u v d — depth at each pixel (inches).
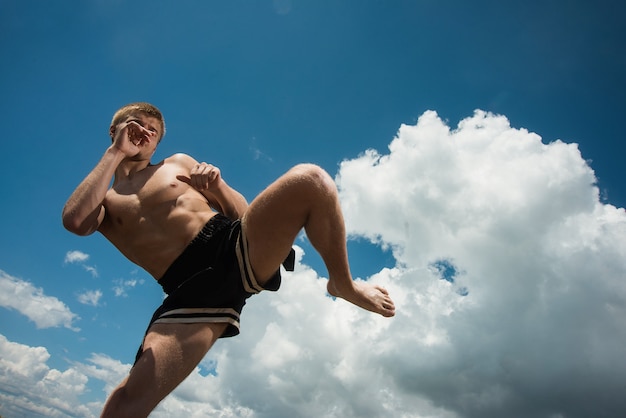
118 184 145.4
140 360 114.7
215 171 145.9
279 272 133.0
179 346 117.1
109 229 141.7
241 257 123.7
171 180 143.6
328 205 116.6
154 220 135.9
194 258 128.5
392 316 143.5
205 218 136.6
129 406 108.0
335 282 132.3
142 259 135.7
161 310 126.6
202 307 122.5
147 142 146.2
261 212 119.0
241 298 130.0
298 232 122.6
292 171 119.0
